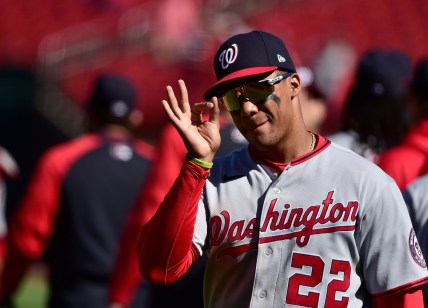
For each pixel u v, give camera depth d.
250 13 71.06
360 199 10.72
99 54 65.00
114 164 19.53
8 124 58.41
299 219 10.80
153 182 17.52
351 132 17.36
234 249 11.04
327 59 51.47
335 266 10.65
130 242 18.06
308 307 10.65
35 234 19.19
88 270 19.22
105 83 20.06
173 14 60.78
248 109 10.67
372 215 10.66
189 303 17.86
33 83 60.72
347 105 17.39
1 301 19.75
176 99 11.23
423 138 15.05
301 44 69.75
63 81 62.50
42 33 67.38
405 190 13.59
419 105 15.66
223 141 17.25
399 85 17.03
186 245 10.93
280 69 10.83
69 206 19.22
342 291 10.62
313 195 10.86
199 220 11.22
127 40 65.25
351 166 10.92
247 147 11.60
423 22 75.62
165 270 11.03
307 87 17.78
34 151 58.25
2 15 69.00
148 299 19.38
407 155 15.01
